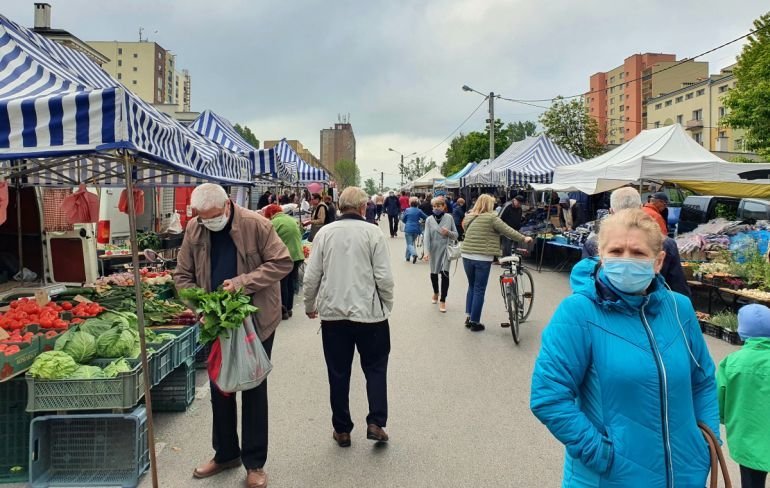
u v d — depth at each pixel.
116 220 12.94
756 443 2.98
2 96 3.48
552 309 9.49
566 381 1.97
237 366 3.42
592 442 1.88
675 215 14.90
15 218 6.24
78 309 4.74
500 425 4.54
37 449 3.58
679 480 1.88
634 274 1.92
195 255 3.69
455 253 9.05
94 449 3.66
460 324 8.27
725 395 3.12
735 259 9.55
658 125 64.69
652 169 10.96
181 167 4.42
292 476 3.71
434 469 3.80
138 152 3.51
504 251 14.28
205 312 3.36
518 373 5.90
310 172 24.81
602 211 15.02
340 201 4.24
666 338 1.97
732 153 40.31
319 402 5.07
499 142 50.28
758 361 2.98
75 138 3.27
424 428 4.48
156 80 103.94
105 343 3.91
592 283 2.07
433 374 5.86
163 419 4.72
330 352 4.12
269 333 3.71
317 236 4.16
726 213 14.14
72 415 3.56
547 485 3.59
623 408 1.91
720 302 9.38
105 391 3.56
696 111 57.69
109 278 6.97
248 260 3.66
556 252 16.27
